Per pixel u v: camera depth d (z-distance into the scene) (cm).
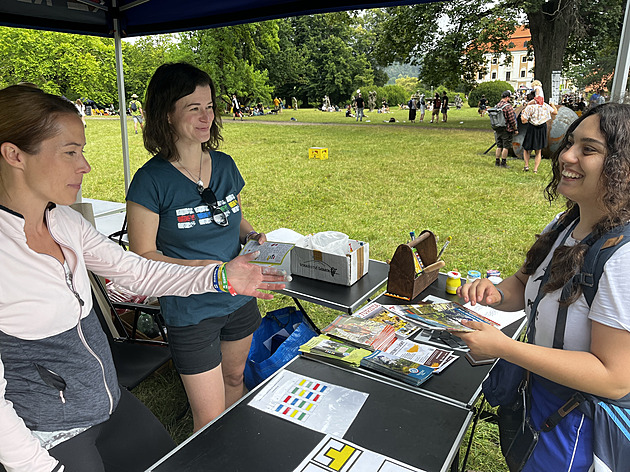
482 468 232
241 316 216
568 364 117
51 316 126
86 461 140
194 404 206
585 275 118
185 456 136
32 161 118
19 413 127
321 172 1024
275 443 140
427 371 173
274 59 4291
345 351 188
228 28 2895
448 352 190
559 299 127
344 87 4681
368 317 220
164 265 166
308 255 264
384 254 520
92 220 304
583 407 125
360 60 4712
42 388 129
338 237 268
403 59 2144
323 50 4675
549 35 1739
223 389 212
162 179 185
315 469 129
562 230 142
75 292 134
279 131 1934
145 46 3934
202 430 146
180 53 3098
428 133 1736
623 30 218
